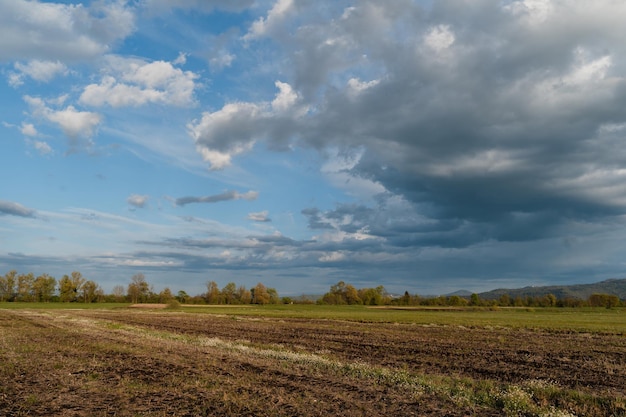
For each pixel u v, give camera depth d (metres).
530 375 20.89
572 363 24.92
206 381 17.34
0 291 163.38
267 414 12.89
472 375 20.78
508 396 14.76
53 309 104.00
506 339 39.47
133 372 19.30
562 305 187.88
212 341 32.16
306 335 41.81
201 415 12.80
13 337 34.38
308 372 19.53
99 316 72.56
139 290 178.12
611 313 119.44
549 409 13.76
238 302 184.88
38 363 21.50
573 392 16.22
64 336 35.50
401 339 38.41
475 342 36.34
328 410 13.34
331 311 112.44
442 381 18.30
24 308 107.81
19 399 14.56
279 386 16.55
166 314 85.38
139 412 13.07
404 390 16.09
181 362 22.03
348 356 26.98
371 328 52.03
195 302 182.62
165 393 15.38
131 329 44.56
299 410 13.26
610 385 18.77
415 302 191.38
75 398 14.73
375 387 16.52
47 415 12.85
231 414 12.88
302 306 159.38
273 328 50.53
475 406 14.15
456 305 184.12
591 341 38.31
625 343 36.56
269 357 24.41
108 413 13.02
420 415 13.01
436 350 30.42
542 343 36.09
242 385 16.62
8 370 19.55
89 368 20.25
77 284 169.88
